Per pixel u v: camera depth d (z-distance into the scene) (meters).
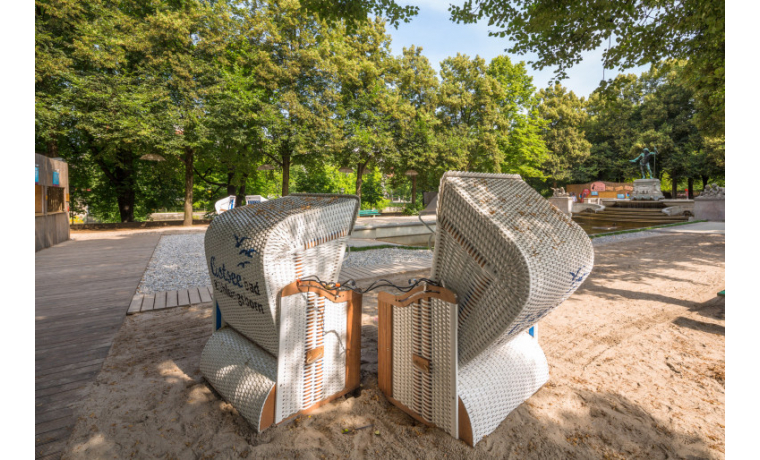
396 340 2.55
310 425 2.34
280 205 2.68
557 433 2.23
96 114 16.61
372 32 25.69
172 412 2.47
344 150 24.09
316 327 2.45
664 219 20.45
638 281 6.50
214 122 18.58
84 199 24.84
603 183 39.19
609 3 6.04
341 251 2.67
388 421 2.39
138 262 8.74
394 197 68.81
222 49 19.83
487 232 1.96
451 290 2.26
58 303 5.25
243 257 2.39
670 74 35.94
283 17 20.83
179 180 26.88
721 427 2.26
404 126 26.69
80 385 2.84
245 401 2.35
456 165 28.73
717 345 3.62
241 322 2.64
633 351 3.50
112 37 17.77
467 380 2.26
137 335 3.97
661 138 35.06
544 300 1.97
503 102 35.25
